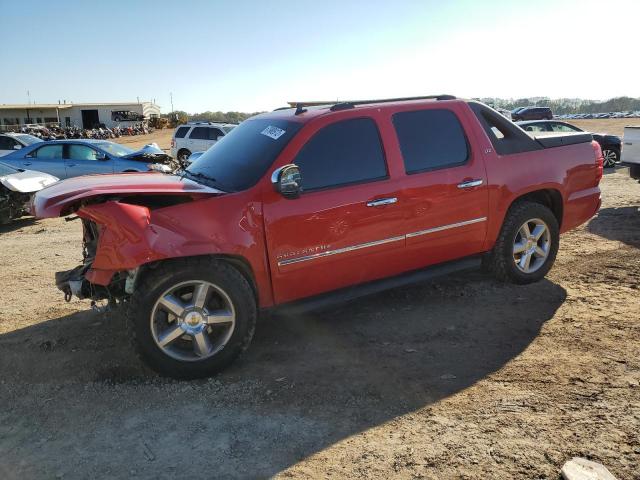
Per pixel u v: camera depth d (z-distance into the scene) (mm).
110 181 4289
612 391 3484
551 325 4582
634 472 2729
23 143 18844
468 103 5133
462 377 3789
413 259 4770
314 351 4320
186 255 3738
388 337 4516
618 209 9477
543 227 5500
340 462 2912
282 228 4070
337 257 4332
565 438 3025
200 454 3033
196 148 21922
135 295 3727
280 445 3092
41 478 2863
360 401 3533
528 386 3609
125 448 3109
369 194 4383
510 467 2809
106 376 3998
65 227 10109
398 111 4707
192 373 3875
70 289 4184
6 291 6082
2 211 9867
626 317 4664
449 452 2951
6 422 3424
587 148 5777
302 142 4234
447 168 4812
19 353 4422
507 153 5203
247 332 3988
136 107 81375
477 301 5191
